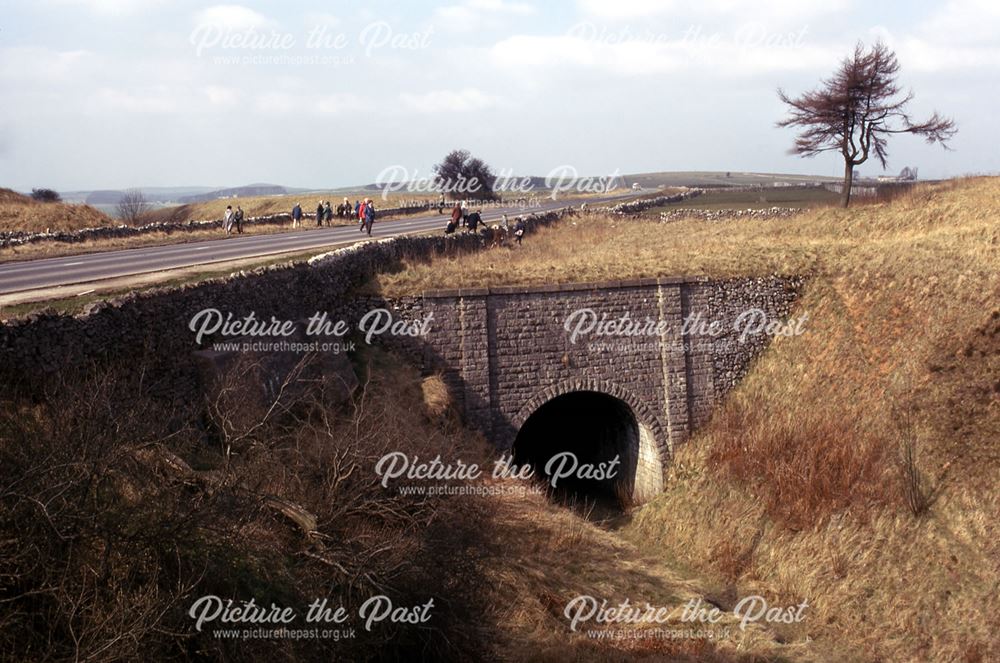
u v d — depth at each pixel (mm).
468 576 14070
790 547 21500
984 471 20359
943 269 26641
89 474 9117
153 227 37594
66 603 8555
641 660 16391
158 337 14578
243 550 10922
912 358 24391
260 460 13047
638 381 26859
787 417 25500
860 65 44406
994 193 39125
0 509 8539
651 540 24203
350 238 34938
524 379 25703
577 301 26141
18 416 10289
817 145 46750
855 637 18562
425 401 22844
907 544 19891
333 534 12422
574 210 55156
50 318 12125
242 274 18375
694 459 26297
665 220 51344
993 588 18078
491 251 34031
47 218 43406
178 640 9312
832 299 28234
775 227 44406
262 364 16828
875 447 22547
